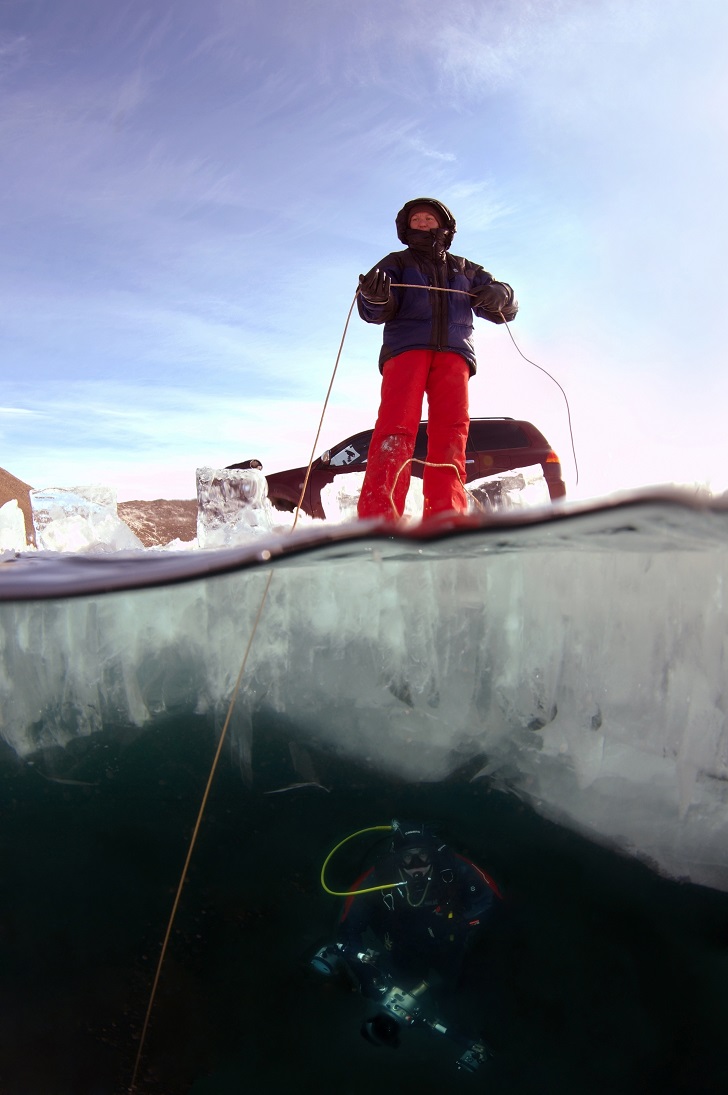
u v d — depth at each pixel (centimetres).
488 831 249
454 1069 185
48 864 237
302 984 205
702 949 207
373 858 239
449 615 275
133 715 293
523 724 270
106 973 201
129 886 228
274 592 286
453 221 353
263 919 223
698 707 235
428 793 269
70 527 393
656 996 195
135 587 232
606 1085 173
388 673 283
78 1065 175
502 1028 192
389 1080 180
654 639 243
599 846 245
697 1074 171
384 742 283
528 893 229
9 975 199
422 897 228
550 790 262
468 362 343
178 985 201
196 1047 184
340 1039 192
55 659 289
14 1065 174
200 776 279
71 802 266
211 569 219
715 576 229
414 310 333
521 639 266
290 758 283
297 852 246
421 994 207
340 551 215
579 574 253
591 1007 192
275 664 290
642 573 241
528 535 200
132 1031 187
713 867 229
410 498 441
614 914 219
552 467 575
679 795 239
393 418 328
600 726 255
